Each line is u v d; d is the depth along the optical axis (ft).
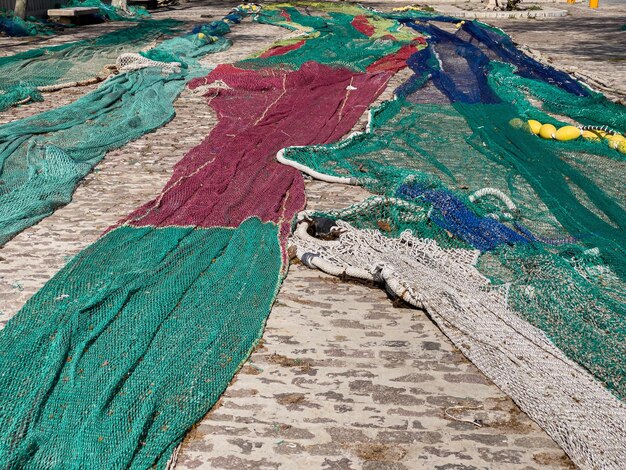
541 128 15.58
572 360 7.20
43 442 5.75
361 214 10.70
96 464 5.50
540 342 7.31
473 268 9.01
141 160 14.14
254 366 7.12
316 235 10.39
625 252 9.41
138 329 7.39
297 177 12.53
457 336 7.58
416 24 35.73
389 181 12.21
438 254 9.33
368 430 6.16
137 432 5.85
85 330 7.34
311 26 36.68
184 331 7.47
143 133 16.07
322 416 6.35
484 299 8.18
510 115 16.28
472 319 7.76
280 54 26.32
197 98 20.08
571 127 15.40
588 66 27.37
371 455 5.84
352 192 12.27
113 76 21.76
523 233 10.13
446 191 11.09
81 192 12.20
